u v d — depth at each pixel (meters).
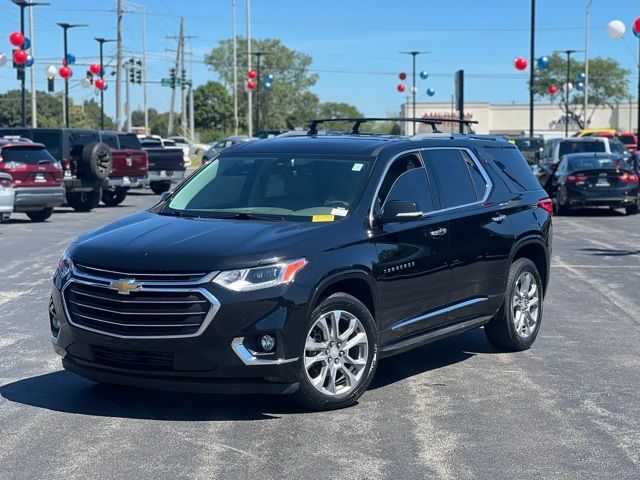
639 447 5.91
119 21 50.75
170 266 6.05
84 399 6.91
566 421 6.44
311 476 5.33
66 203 27.64
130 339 6.07
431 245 7.41
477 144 8.57
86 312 6.32
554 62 79.31
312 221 6.82
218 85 113.88
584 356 8.46
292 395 6.50
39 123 97.31
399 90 54.41
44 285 12.15
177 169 33.28
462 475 5.38
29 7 42.44
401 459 5.64
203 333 5.96
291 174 7.41
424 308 7.39
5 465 5.50
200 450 5.76
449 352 8.67
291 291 6.15
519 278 8.55
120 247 6.37
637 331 9.56
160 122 123.81
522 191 8.87
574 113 80.69
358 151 7.48
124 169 26.91
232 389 6.12
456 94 29.23
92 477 5.31
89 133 25.80
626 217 23.47
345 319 6.65
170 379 6.12
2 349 8.52
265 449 5.79
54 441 5.94
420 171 7.68
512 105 91.56
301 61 107.81
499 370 7.94
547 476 5.38
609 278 13.02
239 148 8.02
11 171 20.45
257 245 6.23
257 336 6.07
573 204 23.50
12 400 6.88
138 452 5.72
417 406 6.79
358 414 6.55
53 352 8.41
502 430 6.23
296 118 108.25
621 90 80.56
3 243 16.91
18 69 37.50
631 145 48.16
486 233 8.07
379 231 6.96
